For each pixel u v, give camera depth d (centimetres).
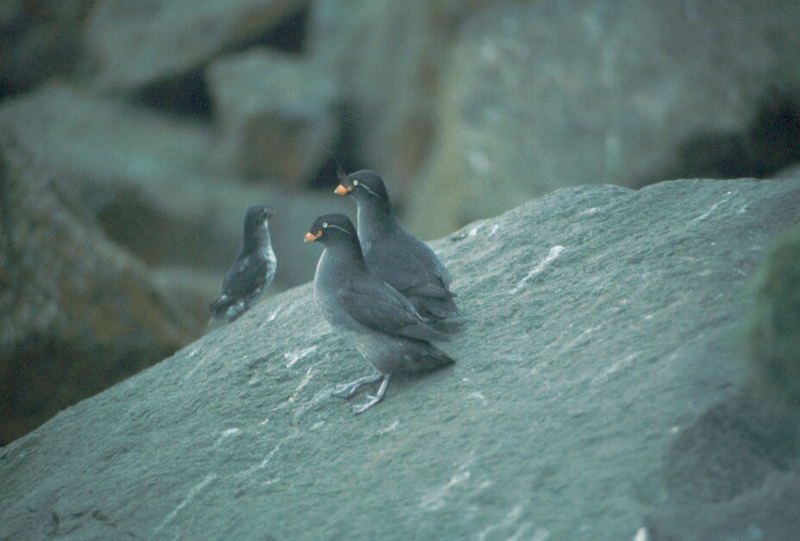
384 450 834
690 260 939
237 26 3878
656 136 2488
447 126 2703
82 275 1739
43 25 4244
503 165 2470
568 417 777
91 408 1127
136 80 3906
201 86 3922
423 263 1024
